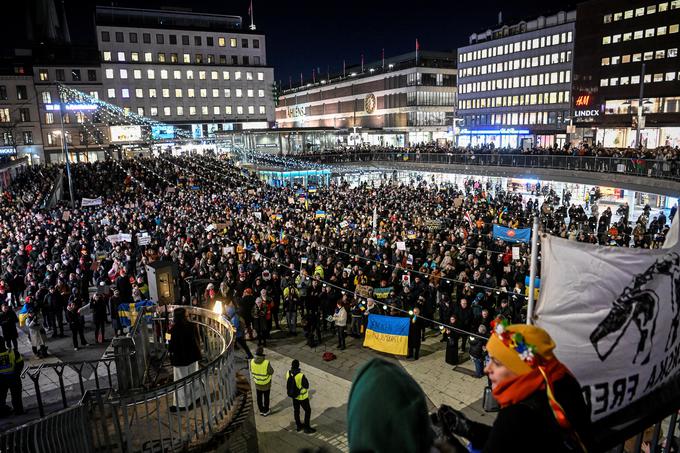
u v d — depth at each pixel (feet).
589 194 126.11
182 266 67.26
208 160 185.88
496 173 144.25
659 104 194.29
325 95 385.70
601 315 10.86
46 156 258.57
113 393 27.58
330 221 93.61
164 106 302.25
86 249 76.28
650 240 75.72
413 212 101.65
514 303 56.90
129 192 140.46
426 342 57.26
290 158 190.19
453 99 313.73
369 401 4.69
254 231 86.69
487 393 40.22
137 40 292.20
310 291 56.24
